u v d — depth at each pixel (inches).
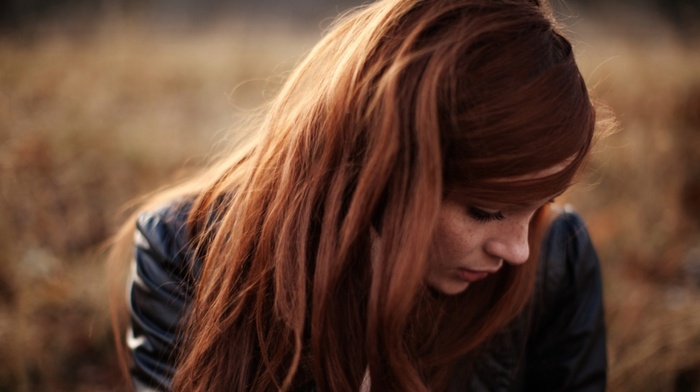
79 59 215.5
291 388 31.1
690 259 93.4
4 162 107.9
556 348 38.9
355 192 25.0
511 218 25.5
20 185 104.4
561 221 38.8
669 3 185.5
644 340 73.1
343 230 25.5
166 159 123.6
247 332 31.1
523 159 22.6
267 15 450.3
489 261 27.5
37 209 97.7
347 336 28.0
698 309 77.2
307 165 28.1
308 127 28.1
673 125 130.1
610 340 73.6
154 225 36.7
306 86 30.2
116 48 225.6
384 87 24.3
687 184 110.7
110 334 78.0
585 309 38.4
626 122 129.3
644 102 139.8
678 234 95.7
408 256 23.8
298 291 27.9
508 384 36.8
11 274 84.0
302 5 498.0
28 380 71.3
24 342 72.7
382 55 25.4
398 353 25.6
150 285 35.5
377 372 26.5
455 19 24.3
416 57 23.9
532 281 34.4
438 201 23.5
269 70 217.2
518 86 22.6
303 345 30.4
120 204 104.7
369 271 27.6
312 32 347.3
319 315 27.1
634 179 109.7
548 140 22.6
